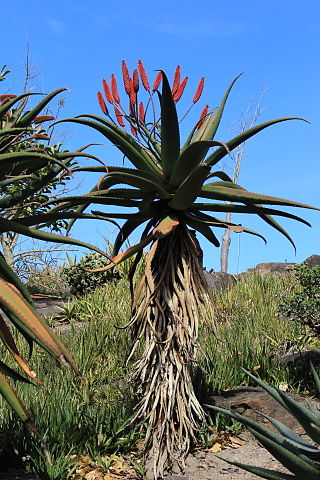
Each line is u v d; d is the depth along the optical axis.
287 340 8.63
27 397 6.39
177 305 5.66
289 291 11.95
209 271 15.69
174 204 5.70
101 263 13.05
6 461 5.18
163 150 5.61
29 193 4.66
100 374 7.71
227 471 5.33
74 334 9.30
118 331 9.20
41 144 5.91
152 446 5.57
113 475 5.28
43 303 12.57
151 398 5.68
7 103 4.17
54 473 5.04
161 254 5.86
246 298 11.71
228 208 5.88
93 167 5.64
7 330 3.84
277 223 6.14
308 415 3.55
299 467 3.48
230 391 6.90
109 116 5.86
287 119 5.53
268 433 3.65
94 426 5.84
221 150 5.84
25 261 14.05
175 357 5.62
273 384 7.37
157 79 5.80
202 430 5.78
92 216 4.60
